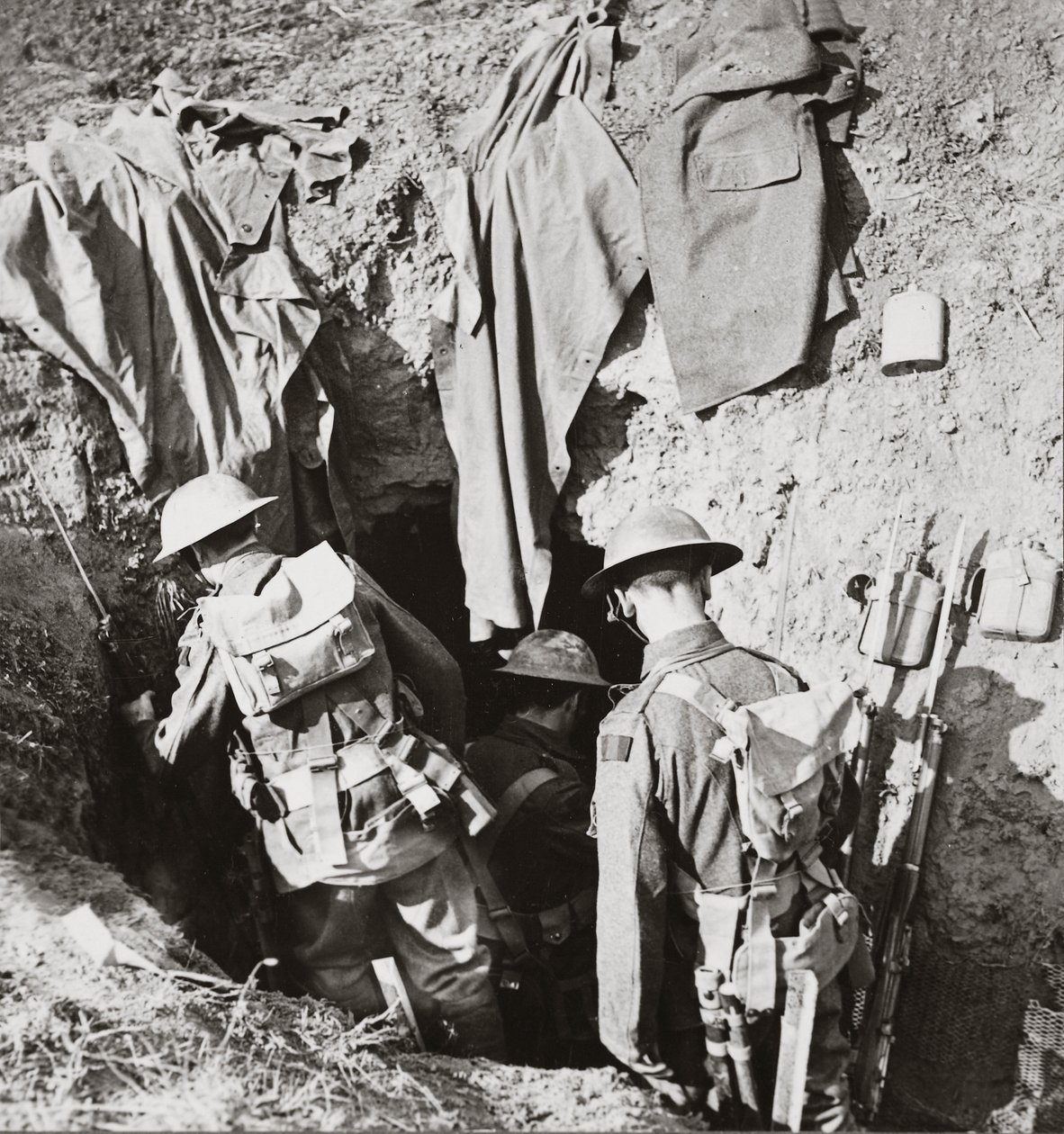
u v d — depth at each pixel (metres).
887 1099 3.78
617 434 4.52
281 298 4.25
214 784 3.58
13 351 4.07
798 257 4.23
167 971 2.85
